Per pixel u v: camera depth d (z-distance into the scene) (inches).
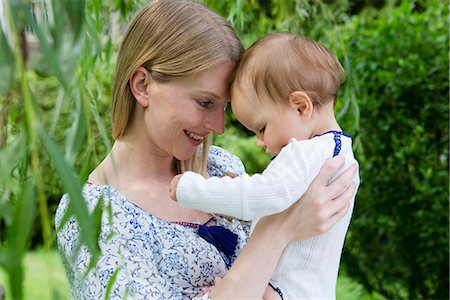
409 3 182.2
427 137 158.7
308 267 63.9
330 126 67.2
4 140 43.8
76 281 62.7
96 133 147.1
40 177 37.8
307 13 132.0
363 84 158.1
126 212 64.0
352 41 163.3
